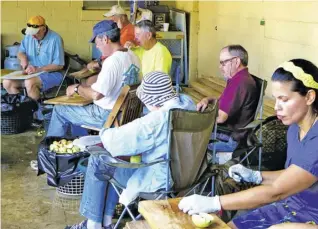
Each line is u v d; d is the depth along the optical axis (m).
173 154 2.52
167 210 2.04
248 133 3.29
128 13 7.51
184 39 6.99
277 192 1.99
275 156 3.39
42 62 5.64
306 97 1.98
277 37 4.68
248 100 3.38
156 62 4.53
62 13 7.32
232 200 2.01
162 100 2.60
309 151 1.97
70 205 3.63
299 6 4.27
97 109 3.91
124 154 2.55
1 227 3.28
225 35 6.00
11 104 5.31
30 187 3.96
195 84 6.20
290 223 1.90
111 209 3.02
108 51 3.78
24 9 7.18
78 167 3.55
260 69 5.07
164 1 7.73
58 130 4.05
